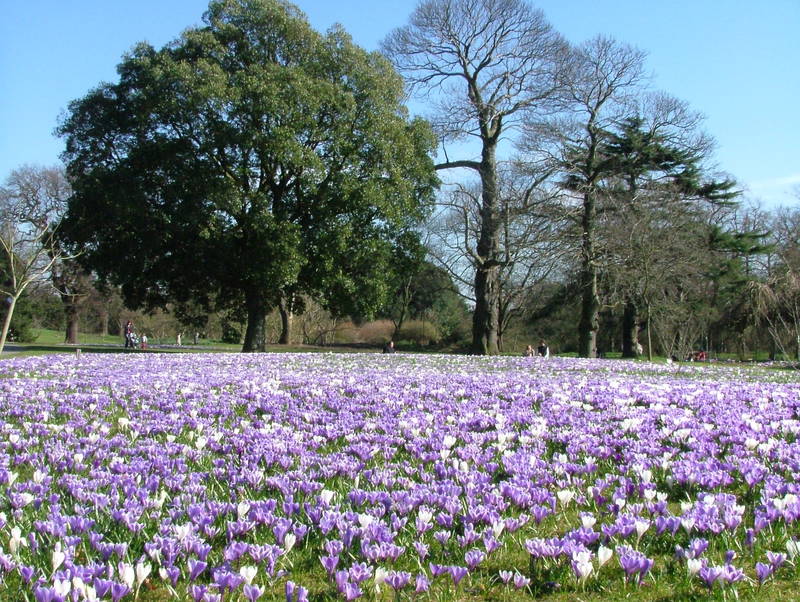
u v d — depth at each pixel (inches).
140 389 412.2
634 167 1437.0
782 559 131.1
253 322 1235.2
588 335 1238.9
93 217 1112.8
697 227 1337.4
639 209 1192.8
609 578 138.3
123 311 2327.8
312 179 1091.9
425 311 2105.1
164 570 128.3
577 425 289.3
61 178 1686.8
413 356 934.4
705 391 420.5
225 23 1122.0
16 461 220.4
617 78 1272.1
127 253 1147.3
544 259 1234.6
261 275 1080.2
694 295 1493.6
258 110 1034.1
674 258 1173.7
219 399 374.0
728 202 1600.6
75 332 1958.7
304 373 553.6
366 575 126.7
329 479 205.8
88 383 451.5
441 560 145.4
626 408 335.3
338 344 2142.0
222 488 194.7
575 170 1270.9
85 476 207.8
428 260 1697.8
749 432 265.9
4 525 156.7
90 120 1163.3
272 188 1175.0
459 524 164.7
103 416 320.5
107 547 136.7
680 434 256.1
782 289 1360.7
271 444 239.0
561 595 130.8
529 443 255.9
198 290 1267.2
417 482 204.2
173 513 160.7
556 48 1245.1
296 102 1066.7
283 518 159.6
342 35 1165.7
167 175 1087.0
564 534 160.1
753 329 1508.4
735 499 174.1
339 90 1115.3
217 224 1099.3
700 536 155.9
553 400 371.9
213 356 834.2
